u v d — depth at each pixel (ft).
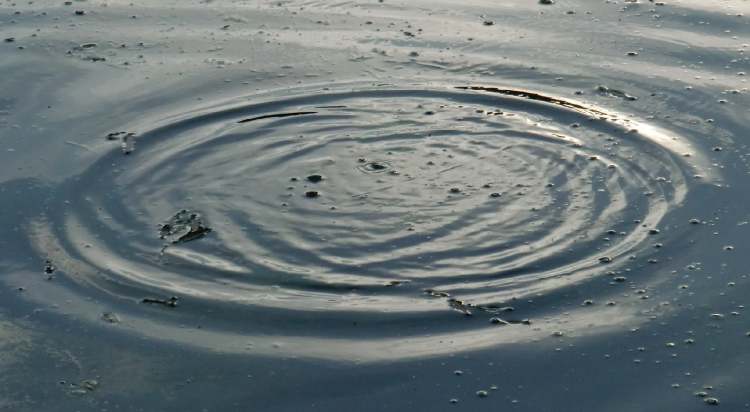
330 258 7.56
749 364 6.94
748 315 7.18
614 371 6.93
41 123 8.55
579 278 7.41
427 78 8.96
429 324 7.17
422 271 7.48
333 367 6.96
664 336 7.08
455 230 7.73
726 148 8.24
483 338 7.09
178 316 7.23
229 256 7.57
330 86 8.88
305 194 7.99
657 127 8.45
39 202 7.91
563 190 8.00
